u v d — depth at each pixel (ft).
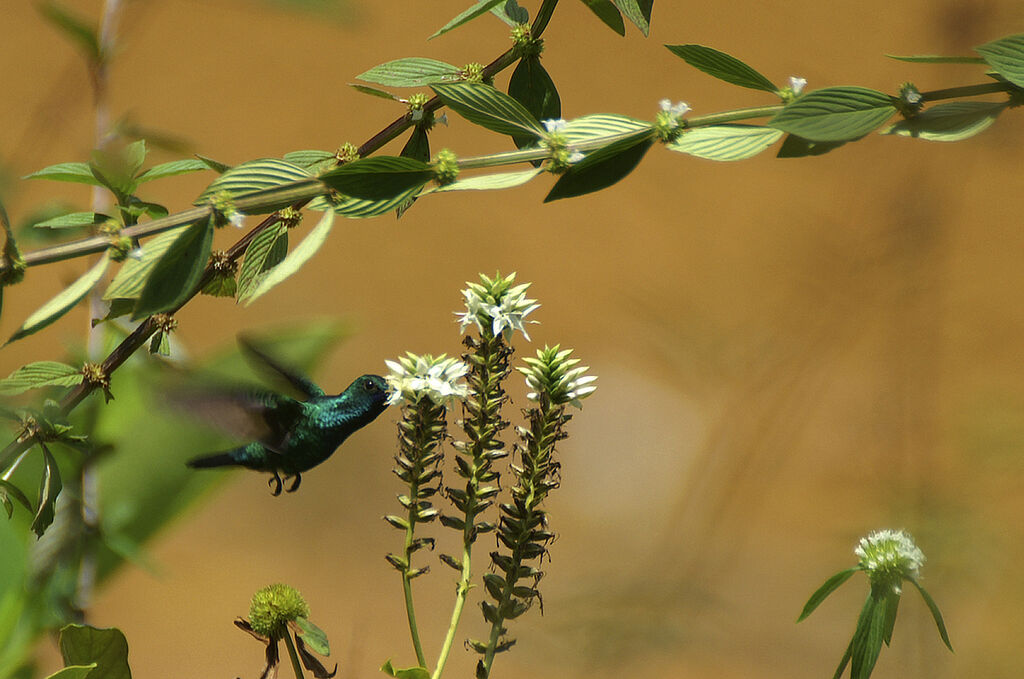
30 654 18.71
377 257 90.79
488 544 57.98
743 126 17.98
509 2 18.20
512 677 42.96
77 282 17.89
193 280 17.90
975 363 65.82
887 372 58.65
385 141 18.16
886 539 17.97
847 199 69.82
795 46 103.91
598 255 90.38
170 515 18.94
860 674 17.95
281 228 18.08
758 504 50.88
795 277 68.90
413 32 112.16
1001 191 85.81
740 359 41.19
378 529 62.44
